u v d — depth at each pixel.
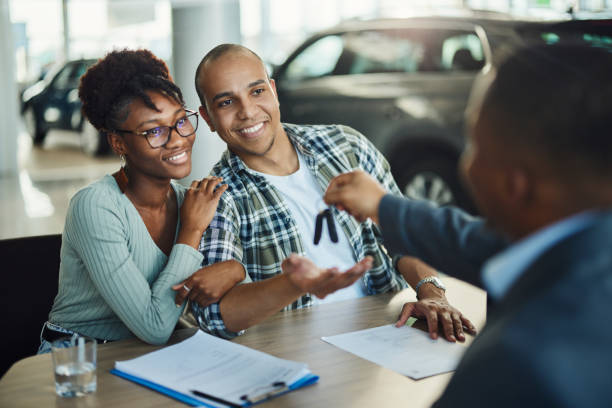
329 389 1.18
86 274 1.60
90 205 1.52
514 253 0.64
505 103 0.64
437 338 1.42
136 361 1.29
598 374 0.53
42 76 12.23
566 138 0.61
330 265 1.85
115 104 1.53
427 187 4.55
